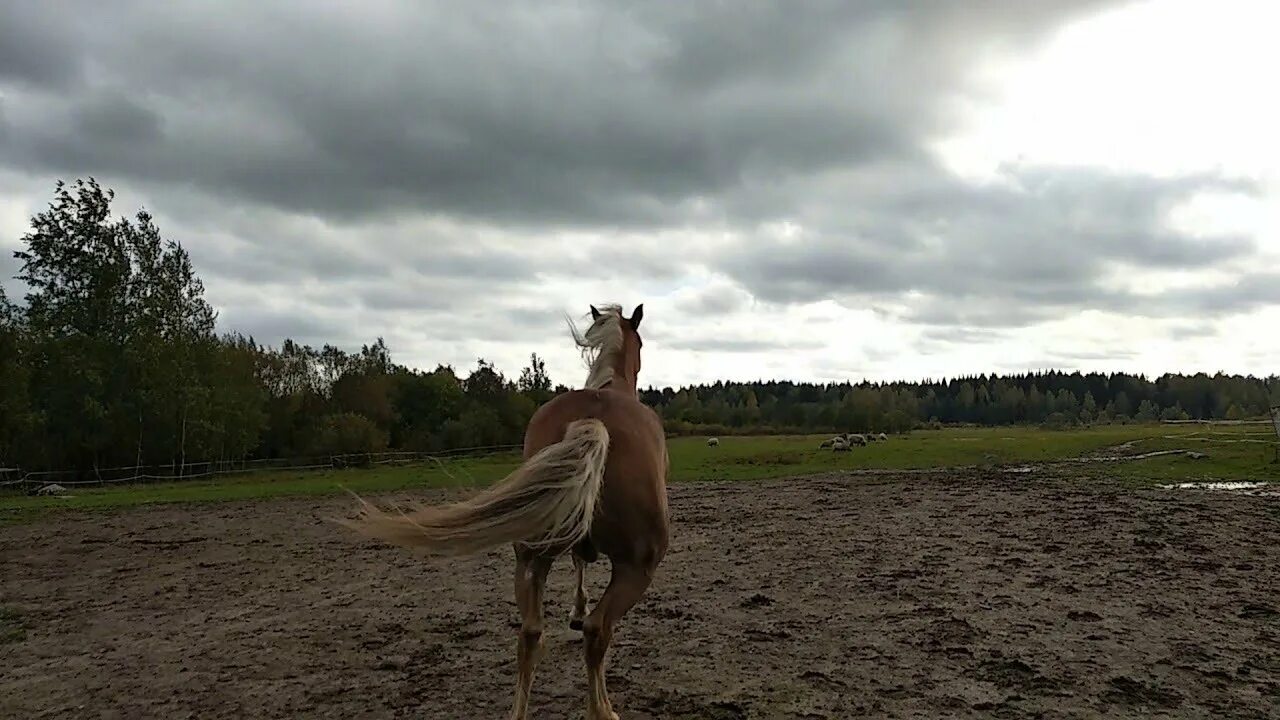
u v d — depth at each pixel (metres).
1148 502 14.08
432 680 5.87
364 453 44.97
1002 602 7.53
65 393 37.91
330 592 9.29
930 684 5.41
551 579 9.66
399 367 59.59
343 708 5.38
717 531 12.90
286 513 18.52
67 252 39.00
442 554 4.00
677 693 5.37
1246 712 4.84
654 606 7.87
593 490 4.00
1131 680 5.39
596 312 6.54
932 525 12.48
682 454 37.38
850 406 86.00
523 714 4.30
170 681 6.17
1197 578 8.34
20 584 10.72
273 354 53.12
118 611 8.84
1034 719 4.80
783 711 5.00
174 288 41.47
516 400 54.69
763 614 7.43
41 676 6.52
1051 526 11.86
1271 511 12.85
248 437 44.28
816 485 20.17
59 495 27.27
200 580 10.48
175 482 34.38
